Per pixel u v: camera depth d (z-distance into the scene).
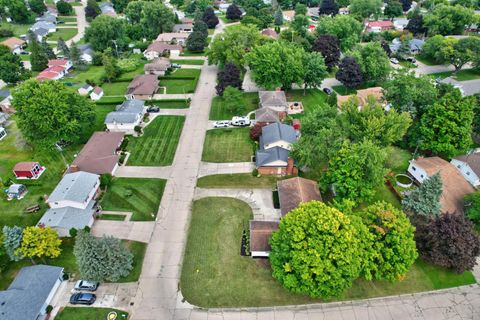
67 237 52.97
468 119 64.38
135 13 157.00
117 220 56.31
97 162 65.56
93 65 122.62
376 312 43.44
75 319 42.25
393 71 97.12
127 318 42.56
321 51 106.44
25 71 105.44
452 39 113.12
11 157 71.88
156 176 66.00
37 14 176.88
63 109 69.38
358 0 156.00
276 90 95.19
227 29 115.31
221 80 91.38
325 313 43.19
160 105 91.12
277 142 67.44
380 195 61.47
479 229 53.91
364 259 42.12
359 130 63.41
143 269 48.50
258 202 59.78
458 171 62.06
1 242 46.72
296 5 183.50
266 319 42.47
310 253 40.03
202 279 47.06
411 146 71.81
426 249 47.50
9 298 41.09
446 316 43.19
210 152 72.56
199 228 54.91
